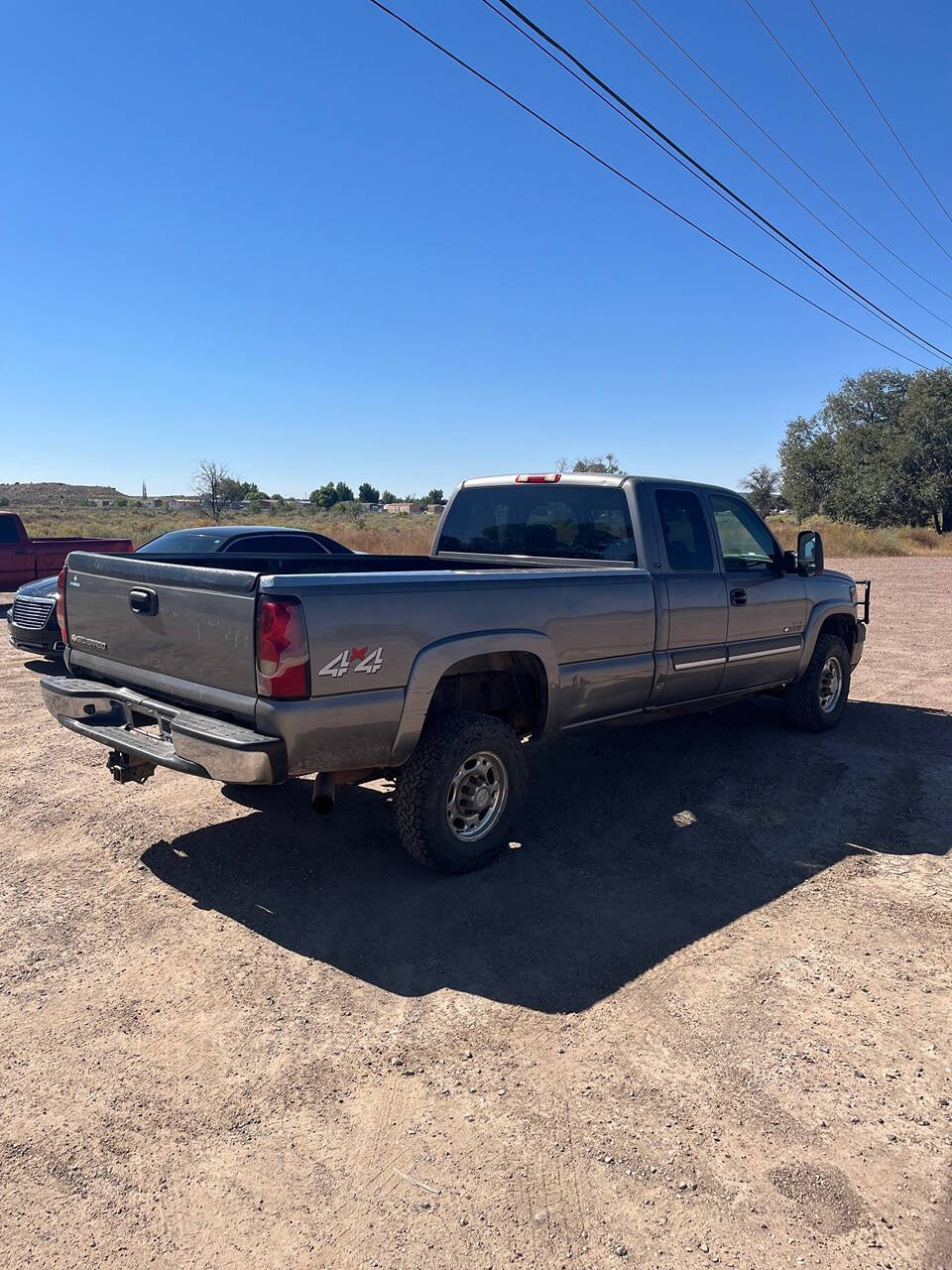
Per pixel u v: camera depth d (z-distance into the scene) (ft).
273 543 33.14
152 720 15.81
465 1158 8.76
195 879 14.94
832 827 17.74
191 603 13.67
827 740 24.09
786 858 16.21
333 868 15.39
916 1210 8.15
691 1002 11.53
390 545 91.97
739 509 22.15
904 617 51.26
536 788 19.84
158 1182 8.42
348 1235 7.82
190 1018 11.09
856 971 12.35
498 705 17.12
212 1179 8.47
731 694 21.75
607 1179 8.48
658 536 19.35
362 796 19.01
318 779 13.83
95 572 15.89
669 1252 7.65
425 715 14.88
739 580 21.13
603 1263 7.54
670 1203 8.19
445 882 14.92
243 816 17.75
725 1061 10.34
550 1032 10.85
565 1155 8.80
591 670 17.26
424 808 14.32
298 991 11.69
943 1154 8.87
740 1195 8.30
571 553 20.36
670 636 19.08
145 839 16.56
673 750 22.90
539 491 21.15
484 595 15.08
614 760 21.99
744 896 14.65
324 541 34.17
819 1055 10.46
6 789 19.30
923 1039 10.82
